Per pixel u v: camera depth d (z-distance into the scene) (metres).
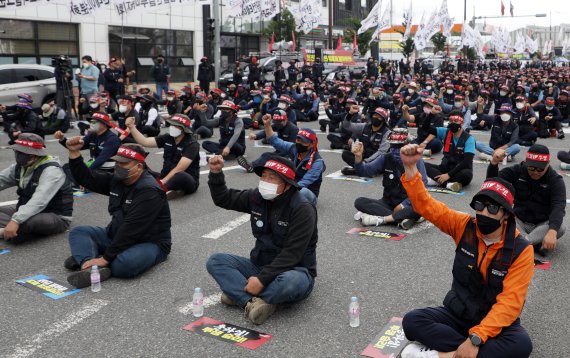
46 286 5.07
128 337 4.15
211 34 24.30
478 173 10.49
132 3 17.81
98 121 8.21
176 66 33.41
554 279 5.32
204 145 11.77
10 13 24.94
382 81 27.27
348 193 8.93
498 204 3.32
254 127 16.02
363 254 6.03
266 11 26.11
